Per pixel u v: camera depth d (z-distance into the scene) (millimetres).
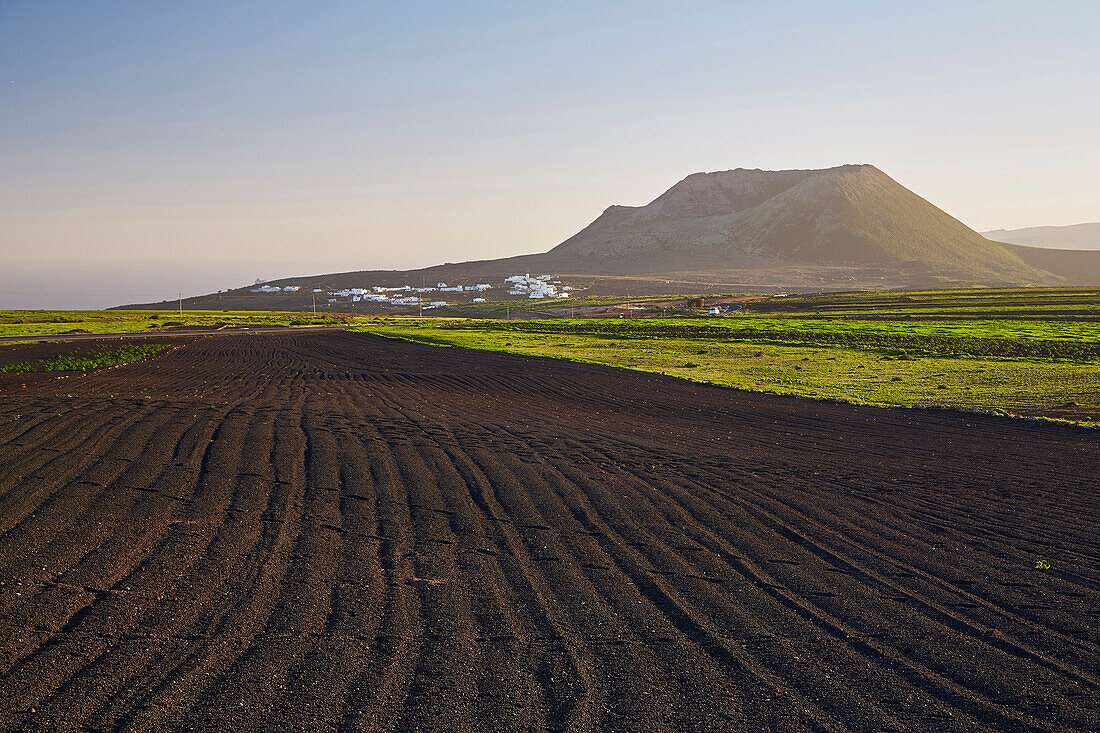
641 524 11172
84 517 9719
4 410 18281
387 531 10148
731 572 9234
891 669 6699
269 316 151750
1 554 8219
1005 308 113938
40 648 6348
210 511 10430
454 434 18297
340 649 6641
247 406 21344
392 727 5461
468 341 69438
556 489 13031
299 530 9891
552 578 8742
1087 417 26797
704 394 32719
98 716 5410
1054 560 10141
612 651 6887
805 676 6516
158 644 6551
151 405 20172
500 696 5980
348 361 46625
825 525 11648
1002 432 22750
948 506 13156
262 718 5480
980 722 5797
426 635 7031
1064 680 6547
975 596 8680
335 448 15305
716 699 6066
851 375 42156
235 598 7609
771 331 74875
